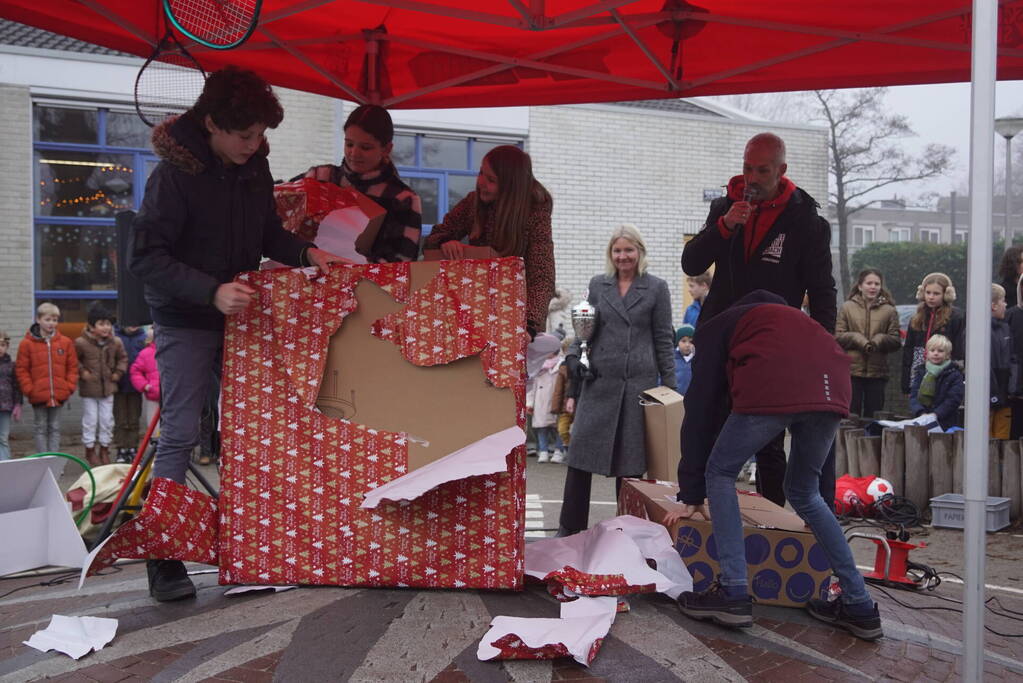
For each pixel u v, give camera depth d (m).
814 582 3.63
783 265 4.26
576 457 4.84
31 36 13.77
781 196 4.25
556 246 15.98
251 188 3.54
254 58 5.54
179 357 3.50
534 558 3.75
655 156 16.50
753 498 4.30
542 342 4.10
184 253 3.46
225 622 3.23
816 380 3.24
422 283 3.56
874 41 4.94
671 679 2.87
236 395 3.58
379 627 3.17
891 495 7.04
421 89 5.91
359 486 3.54
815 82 5.54
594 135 16.14
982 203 2.54
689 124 16.69
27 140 13.20
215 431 4.24
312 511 3.55
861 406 9.90
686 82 5.70
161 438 3.53
